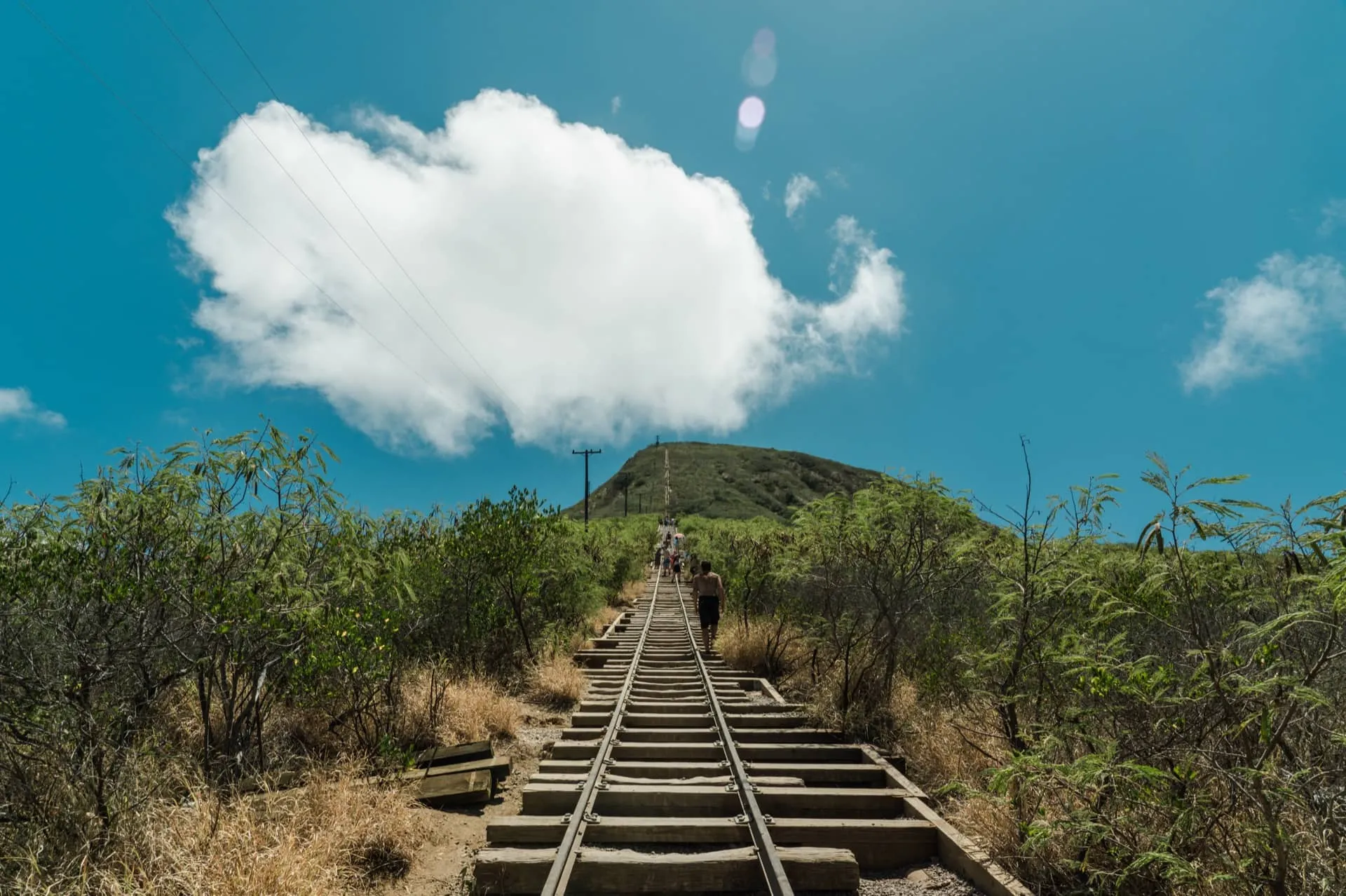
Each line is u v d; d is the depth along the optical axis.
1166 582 4.39
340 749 7.03
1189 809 3.85
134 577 5.31
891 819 5.70
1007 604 6.52
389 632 7.53
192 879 4.02
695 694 11.01
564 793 5.94
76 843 4.30
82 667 4.82
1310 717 3.67
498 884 4.59
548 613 14.75
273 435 5.99
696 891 4.63
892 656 8.66
